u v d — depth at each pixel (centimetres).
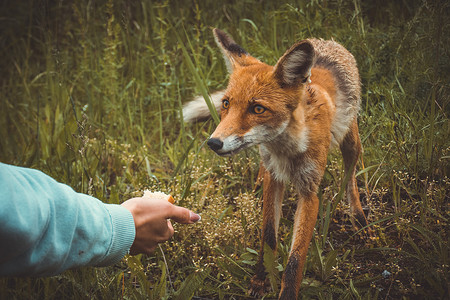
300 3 511
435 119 354
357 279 267
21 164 359
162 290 253
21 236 118
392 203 338
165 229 177
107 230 148
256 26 568
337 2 447
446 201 321
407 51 427
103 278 257
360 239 308
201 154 419
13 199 118
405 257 279
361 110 395
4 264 126
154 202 173
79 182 360
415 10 469
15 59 671
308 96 275
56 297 256
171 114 511
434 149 337
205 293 268
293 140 259
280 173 271
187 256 288
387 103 380
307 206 262
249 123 246
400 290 244
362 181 364
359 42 421
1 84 630
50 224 130
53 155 442
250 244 296
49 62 579
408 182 342
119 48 599
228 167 356
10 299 243
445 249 252
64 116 461
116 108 503
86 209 142
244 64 284
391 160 351
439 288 241
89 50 581
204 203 350
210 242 274
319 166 267
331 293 251
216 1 634
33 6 682
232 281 262
